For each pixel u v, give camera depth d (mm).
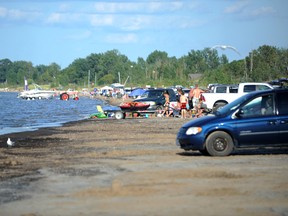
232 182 23016
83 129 59000
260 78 144000
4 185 23766
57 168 28422
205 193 20875
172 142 41312
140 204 19344
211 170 26078
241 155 32250
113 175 25594
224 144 31953
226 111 32594
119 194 21031
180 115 74375
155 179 23969
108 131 53844
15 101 192500
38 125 71500
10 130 62812
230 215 17688
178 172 25672
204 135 31953
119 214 18047
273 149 35219
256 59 152375
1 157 33938
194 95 72000
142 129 54844
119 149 37031
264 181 23172
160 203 19438
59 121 79938
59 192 21891
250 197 20172
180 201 19688
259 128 31844
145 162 29781
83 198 20578
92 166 28812
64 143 43062
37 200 20531
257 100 32312
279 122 31859
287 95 32312
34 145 42062
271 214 17766
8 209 19203
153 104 78562
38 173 26938
